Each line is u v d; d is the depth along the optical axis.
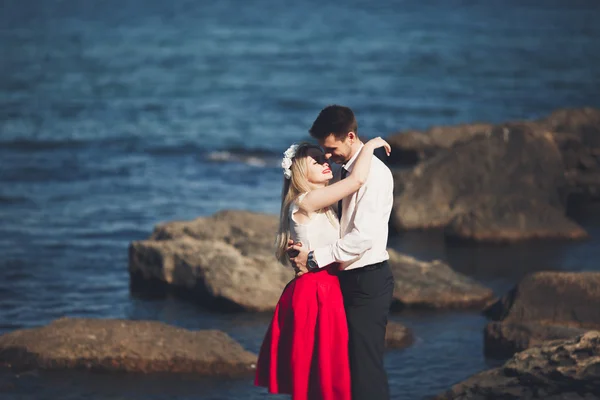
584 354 8.00
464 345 10.50
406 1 102.56
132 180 21.52
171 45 59.38
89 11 89.25
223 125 31.08
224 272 12.32
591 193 18.61
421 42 60.12
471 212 15.97
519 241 15.53
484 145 17.41
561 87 40.06
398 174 17.64
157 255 12.86
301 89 40.06
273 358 6.52
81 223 17.16
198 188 20.69
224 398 8.95
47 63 49.97
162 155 25.28
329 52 54.69
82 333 9.84
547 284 10.99
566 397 7.73
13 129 29.47
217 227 14.47
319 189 6.32
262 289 12.09
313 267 6.32
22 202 18.89
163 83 42.41
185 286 12.55
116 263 14.41
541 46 57.12
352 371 6.37
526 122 20.62
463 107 34.78
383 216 6.32
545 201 16.70
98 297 12.59
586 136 19.81
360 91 39.28
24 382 9.20
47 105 35.38
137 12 88.06
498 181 16.95
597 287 10.82
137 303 12.34
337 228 6.43
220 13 86.81
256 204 19.05
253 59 51.59
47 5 96.25
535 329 10.02
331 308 6.36
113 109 34.69
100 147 26.42
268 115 33.34
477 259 14.60
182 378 9.38
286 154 6.52
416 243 15.73
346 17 81.12
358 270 6.35
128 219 17.56
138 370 9.49
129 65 49.34
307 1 103.75
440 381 9.41
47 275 13.66
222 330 11.16
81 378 9.33
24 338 9.76
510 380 8.15
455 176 17.20
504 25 72.25
